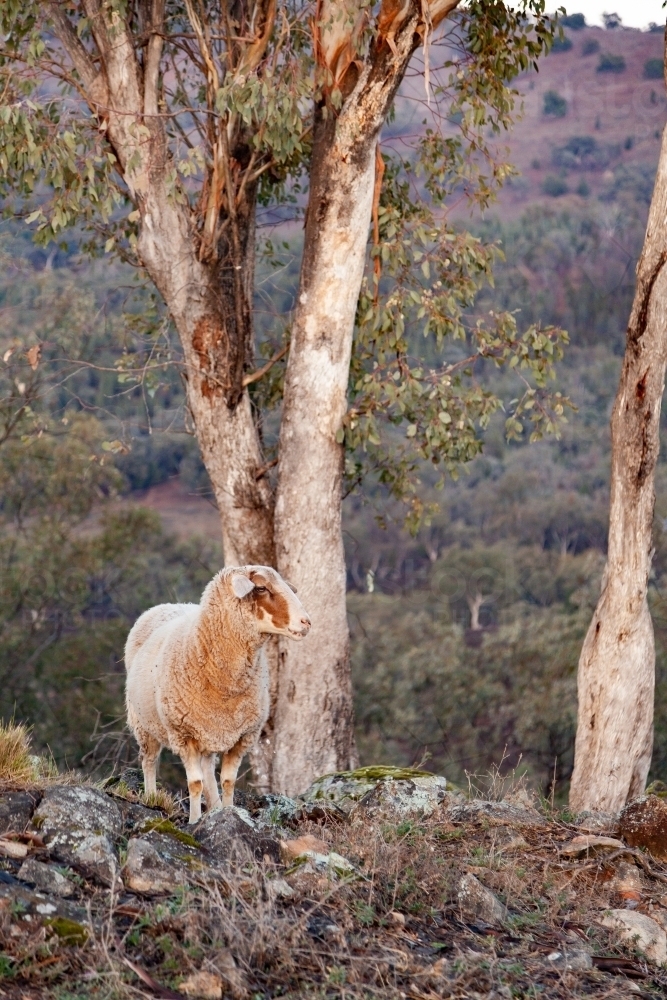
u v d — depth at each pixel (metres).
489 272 11.52
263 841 5.64
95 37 10.85
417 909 5.40
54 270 21.17
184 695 6.86
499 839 6.60
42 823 5.27
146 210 10.98
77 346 19.83
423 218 11.80
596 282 69.19
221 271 11.76
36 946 4.32
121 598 32.31
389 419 11.55
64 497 28.97
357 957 4.70
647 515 8.74
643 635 8.82
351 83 10.44
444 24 12.29
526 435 71.69
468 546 63.78
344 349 10.82
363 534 63.50
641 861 6.36
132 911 4.76
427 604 51.84
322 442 10.76
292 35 11.16
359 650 37.38
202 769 7.22
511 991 4.71
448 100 12.45
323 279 10.64
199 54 12.20
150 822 5.62
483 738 32.41
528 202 121.25
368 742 31.70
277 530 10.91
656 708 25.14
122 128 10.84
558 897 5.88
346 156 10.42
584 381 66.56
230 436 11.38
